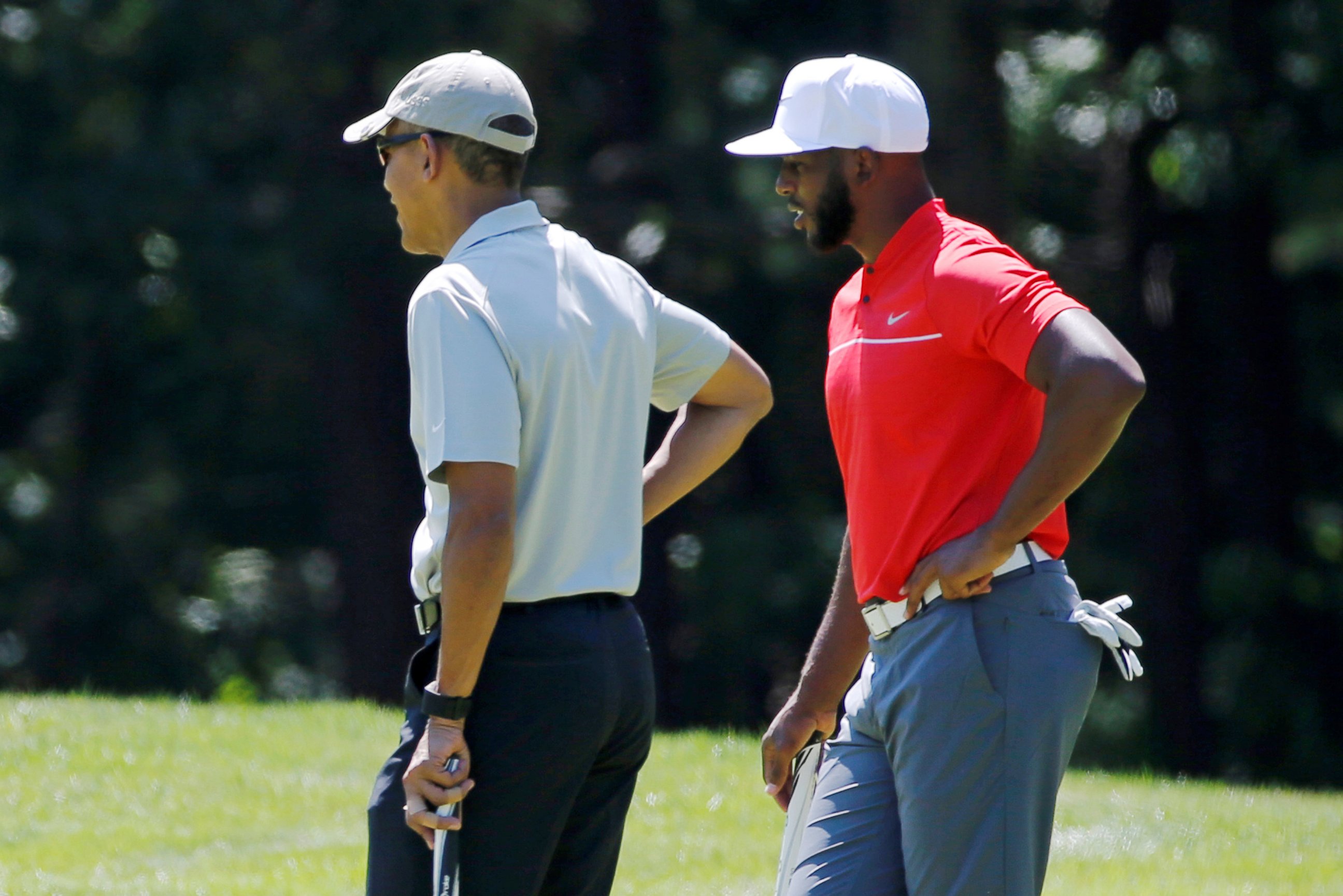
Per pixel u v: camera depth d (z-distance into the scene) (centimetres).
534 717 1070
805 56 6825
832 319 1332
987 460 1208
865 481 1250
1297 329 6644
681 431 1258
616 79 6600
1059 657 1196
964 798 1192
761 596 6738
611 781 1149
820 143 1246
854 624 1380
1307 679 6419
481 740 1072
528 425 1072
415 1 6225
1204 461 6612
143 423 7594
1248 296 6444
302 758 2500
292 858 2027
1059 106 6625
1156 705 6362
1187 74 6294
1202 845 2159
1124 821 2269
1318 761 6291
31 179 6775
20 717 2675
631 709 1116
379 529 6556
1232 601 6334
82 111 7038
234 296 6488
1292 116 6225
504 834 1073
